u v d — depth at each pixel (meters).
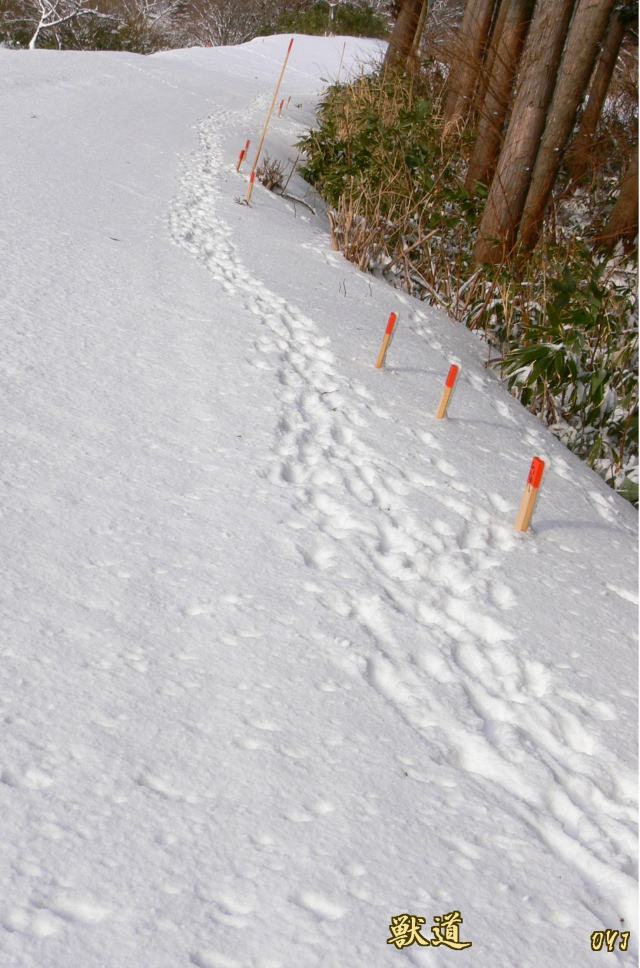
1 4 31.84
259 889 2.08
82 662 2.72
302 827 2.29
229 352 5.96
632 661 3.51
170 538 3.57
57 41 32.38
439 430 5.64
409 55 17.62
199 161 13.66
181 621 3.06
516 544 4.37
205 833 2.20
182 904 2.00
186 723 2.57
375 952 1.98
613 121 12.65
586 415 7.21
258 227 10.45
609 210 11.48
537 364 7.09
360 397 5.84
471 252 10.66
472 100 13.31
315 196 14.88
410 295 9.68
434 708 2.91
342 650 3.10
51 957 1.82
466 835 2.40
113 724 2.50
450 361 7.44
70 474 3.86
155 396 4.94
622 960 2.12
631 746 2.95
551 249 9.68
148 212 9.53
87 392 4.74
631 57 14.62
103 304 6.23
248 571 3.47
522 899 2.23
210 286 7.43
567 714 3.04
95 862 2.05
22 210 8.06
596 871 2.38
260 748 2.54
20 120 12.64
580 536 4.71
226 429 4.75
